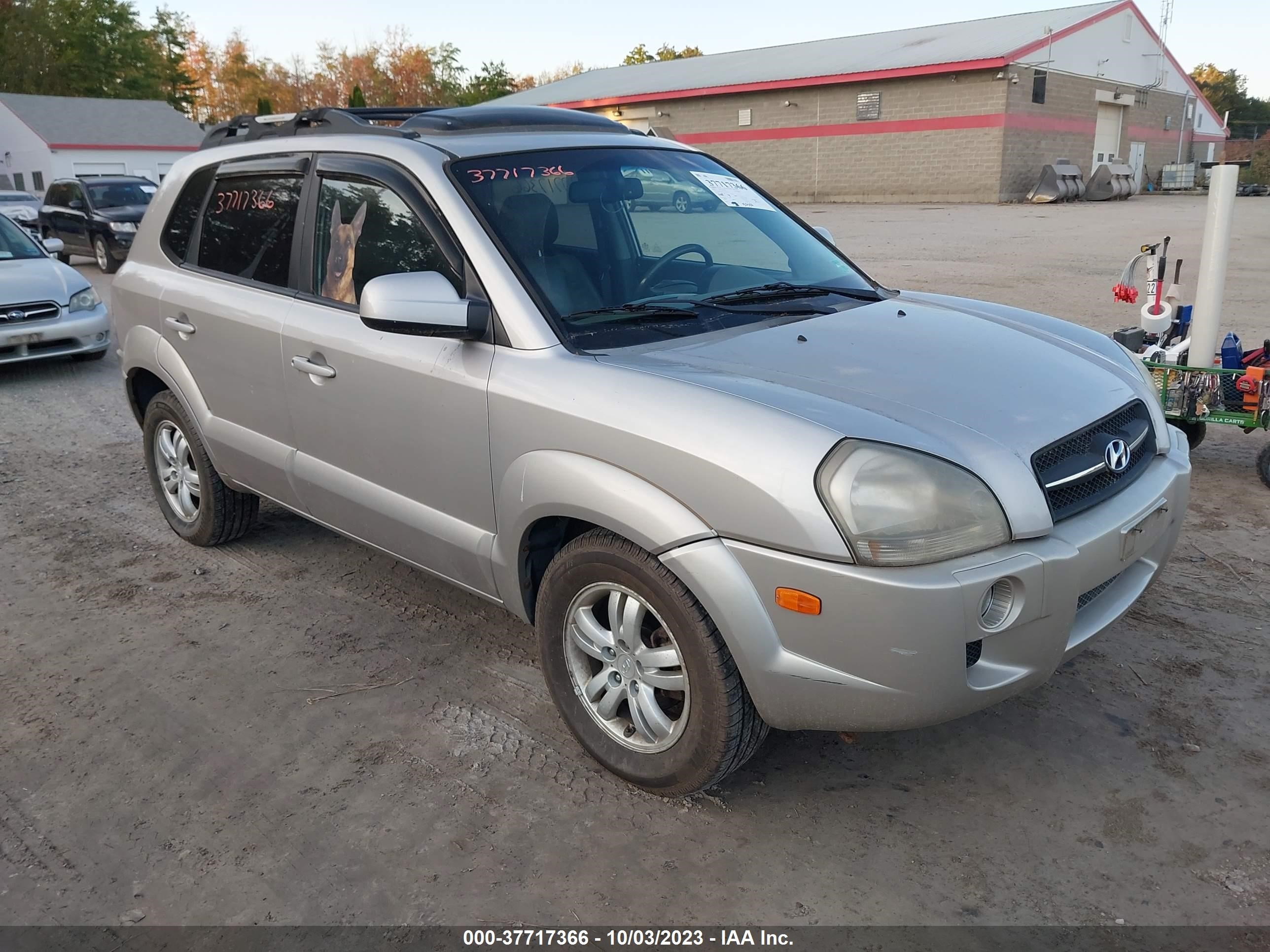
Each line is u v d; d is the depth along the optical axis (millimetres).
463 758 3061
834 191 33062
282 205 3844
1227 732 3059
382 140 3480
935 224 22141
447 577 3371
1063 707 3227
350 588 4297
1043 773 2900
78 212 18828
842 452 2293
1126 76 34562
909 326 3166
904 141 30984
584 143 3621
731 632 2420
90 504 5477
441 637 3842
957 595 2260
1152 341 5652
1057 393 2764
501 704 3361
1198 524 4711
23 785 3000
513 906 2455
